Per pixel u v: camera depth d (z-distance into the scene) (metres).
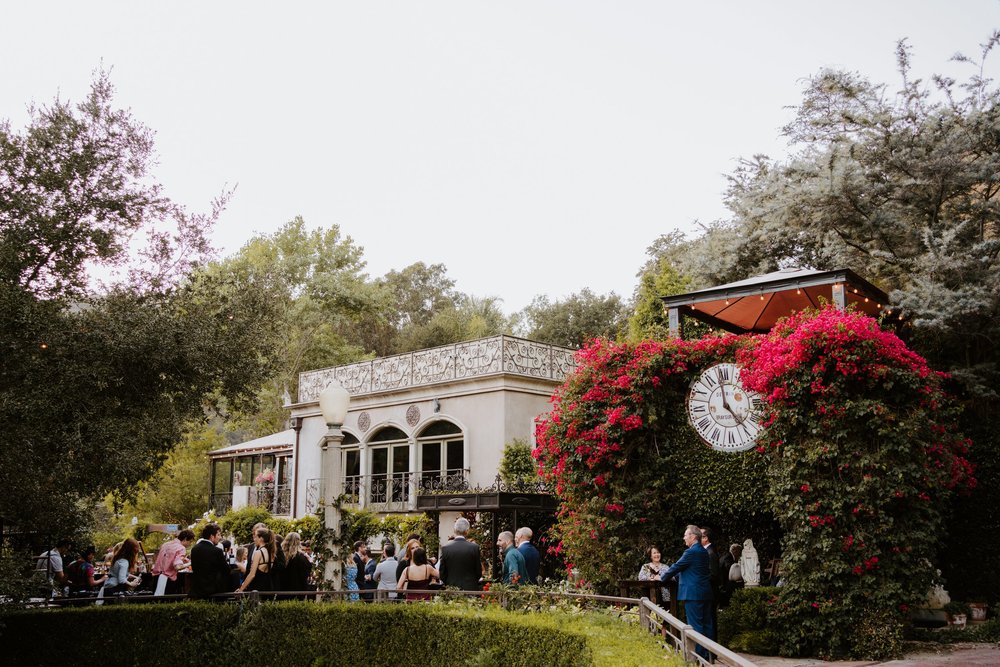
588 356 13.16
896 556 9.87
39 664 10.33
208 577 10.18
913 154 14.59
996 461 13.14
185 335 10.35
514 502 17.12
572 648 6.22
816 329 10.48
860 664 9.28
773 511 11.09
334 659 9.08
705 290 13.45
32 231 9.78
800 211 16.08
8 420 8.89
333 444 10.85
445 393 21.66
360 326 48.28
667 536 12.17
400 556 13.69
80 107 10.93
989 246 13.40
